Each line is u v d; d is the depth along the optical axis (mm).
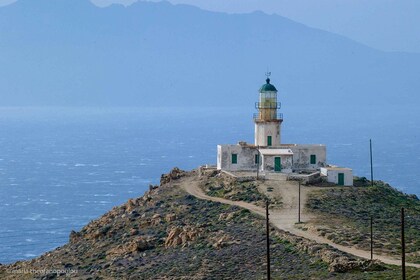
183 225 155000
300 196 166250
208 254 135250
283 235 137875
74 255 153750
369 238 136375
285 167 183250
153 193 179000
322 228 142750
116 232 159625
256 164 186375
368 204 165625
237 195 169000
